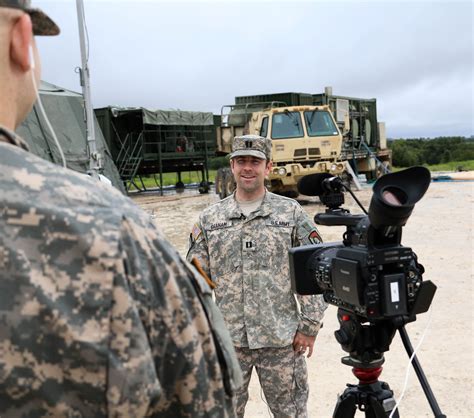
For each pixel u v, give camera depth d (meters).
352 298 1.92
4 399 0.91
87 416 0.92
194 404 1.03
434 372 4.32
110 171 14.62
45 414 0.92
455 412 3.72
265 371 2.99
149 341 0.98
